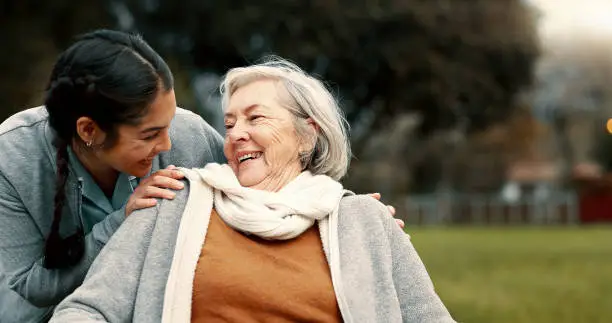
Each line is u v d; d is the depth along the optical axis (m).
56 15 18.59
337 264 2.19
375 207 2.34
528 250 14.54
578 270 10.91
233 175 2.31
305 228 2.24
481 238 18.45
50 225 2.42
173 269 2.12
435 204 30.55
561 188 42.84
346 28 20.95
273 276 2.15
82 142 2.29
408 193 32.56
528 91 24.80
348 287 2.18
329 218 2.27
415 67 22.12
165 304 2.09
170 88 2.24
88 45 2.21
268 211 2.21
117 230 2.23
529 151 42.19
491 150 36.03
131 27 20.97
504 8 23.17
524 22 23.55
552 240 17.72
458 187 35.69
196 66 22.42
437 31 22.08
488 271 10.71
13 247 2.40
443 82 22.31
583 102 41.97
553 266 11.46
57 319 2.03
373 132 25.47
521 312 7.02
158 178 2.30
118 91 2.15
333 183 2.35
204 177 2.26
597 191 29.67
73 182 2.38
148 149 2.26
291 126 2.38
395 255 2.30
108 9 19.80
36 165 2.41
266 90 2.38
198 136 2.66
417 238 18.34
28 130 2.45
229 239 2.20
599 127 40.41
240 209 2.23
